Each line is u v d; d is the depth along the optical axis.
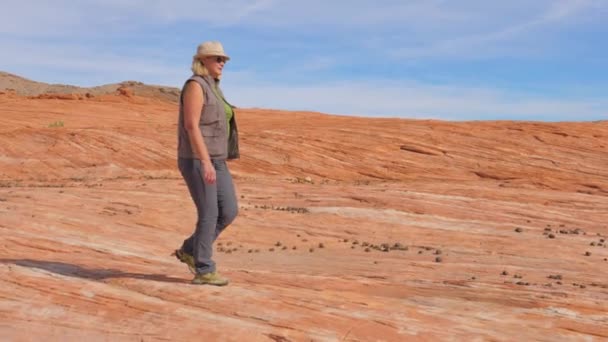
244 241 12.81
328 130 36.88
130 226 12.33
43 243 7.66
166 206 15.35
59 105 51.41
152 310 4.36
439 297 5.59
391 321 4.35
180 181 24.39
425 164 31.80
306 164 31.09
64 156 29.48
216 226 5.19
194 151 4.83
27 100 53.50
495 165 31.50
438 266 10.34
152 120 47.72
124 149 30.72
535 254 12.34
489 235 14.20
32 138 31.55
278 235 13.38
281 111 54.19
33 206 12.70
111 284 5.15
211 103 4.84
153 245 10.49
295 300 4.72
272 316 4.33
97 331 4.10
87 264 6.21
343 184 26.44
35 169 27.97
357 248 12.52
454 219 16.20
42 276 5.06
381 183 27.12
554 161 32.03
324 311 4.48
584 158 32.62
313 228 14.23
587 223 16.80
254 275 6.22
